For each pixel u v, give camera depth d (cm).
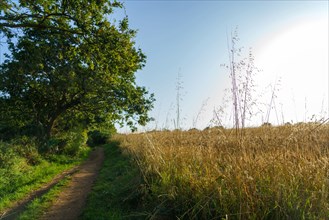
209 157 690
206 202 524
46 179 1303
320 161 539
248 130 952
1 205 899
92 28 1520
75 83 2192
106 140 4738
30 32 1755
